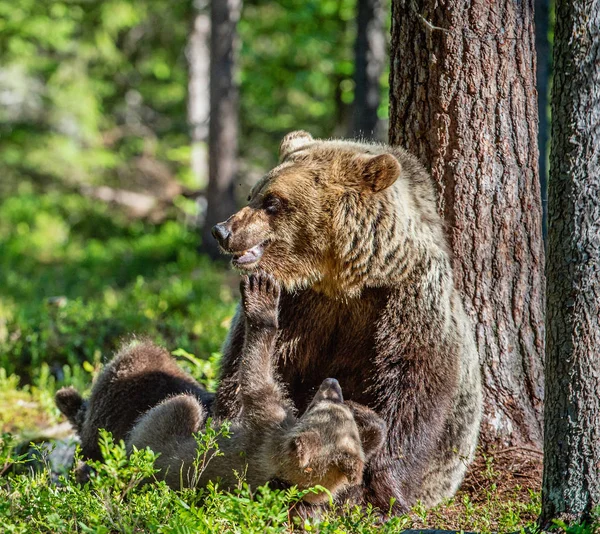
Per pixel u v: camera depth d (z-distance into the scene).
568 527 8.69
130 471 8.46
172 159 52.62
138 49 55.72
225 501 8.68
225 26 37.28
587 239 8.78
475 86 11.82
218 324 20.17
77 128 52.47
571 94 8.75
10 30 46.81
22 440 13.84
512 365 12.44
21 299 29.45
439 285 10.46
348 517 9.34
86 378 17.09
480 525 10.05
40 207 48.34
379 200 10.28
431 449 10.62
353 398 10.64
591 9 8.62
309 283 10.55
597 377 8.89
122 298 25.56
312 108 46.91
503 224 12.13
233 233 10.35
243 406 10.09
